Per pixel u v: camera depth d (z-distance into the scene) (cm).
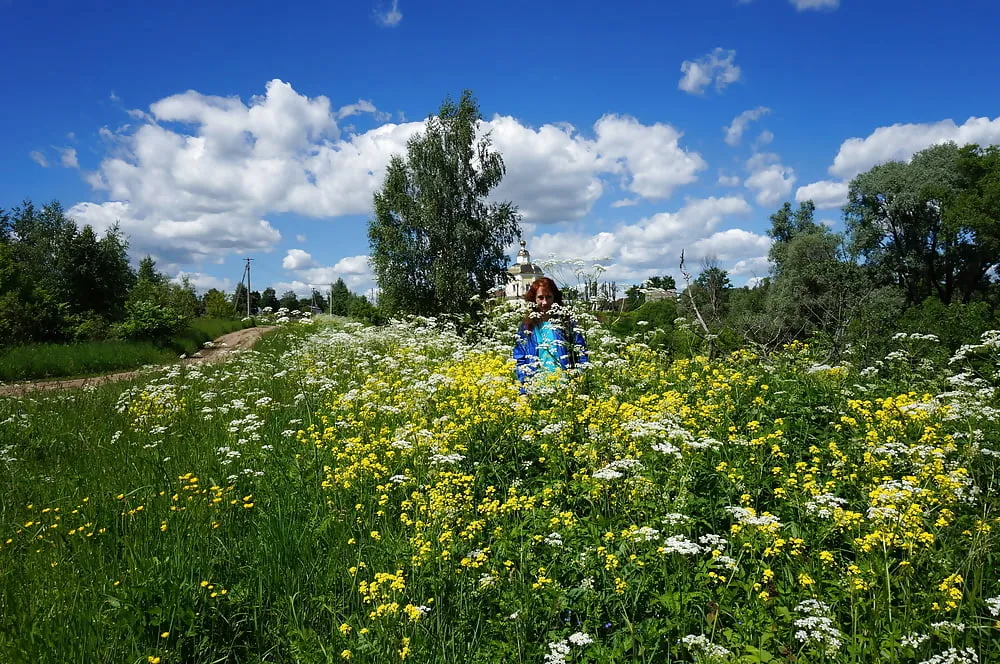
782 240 5784
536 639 357
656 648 337
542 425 615
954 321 2247
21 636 374
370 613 369
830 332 1124
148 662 356
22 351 2391
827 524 432
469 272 4156
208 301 7094
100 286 4247
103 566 461
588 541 429
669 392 687
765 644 333
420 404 719
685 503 456
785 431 584
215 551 471
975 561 377
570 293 952
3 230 5181
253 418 717
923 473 457
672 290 1156
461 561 417
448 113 4184
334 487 543
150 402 962
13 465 745
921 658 324
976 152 4762
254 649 386
